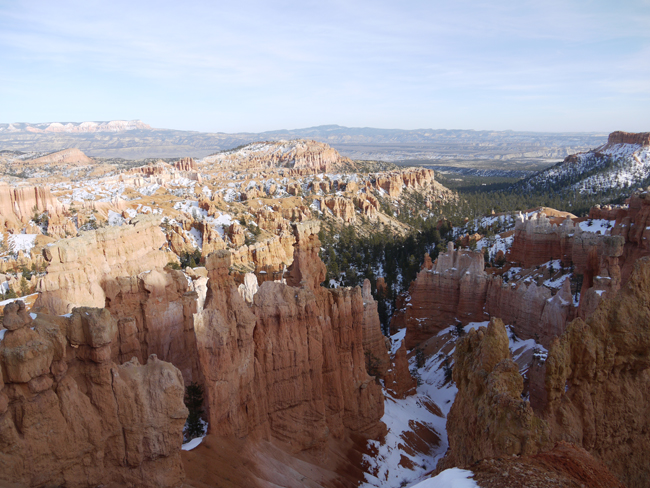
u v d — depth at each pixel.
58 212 167.00
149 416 25.33
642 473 33.69
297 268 51.84
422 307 96.50
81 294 37.78
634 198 89.12
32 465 21.41
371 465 45.81
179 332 42.28
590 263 75.50
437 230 196.88
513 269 112.62
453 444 35.06
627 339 33.22
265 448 37.00
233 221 185.25
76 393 23.55
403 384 67.62
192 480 28.88
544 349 67.88
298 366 40.53
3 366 21.14
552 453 23.41
